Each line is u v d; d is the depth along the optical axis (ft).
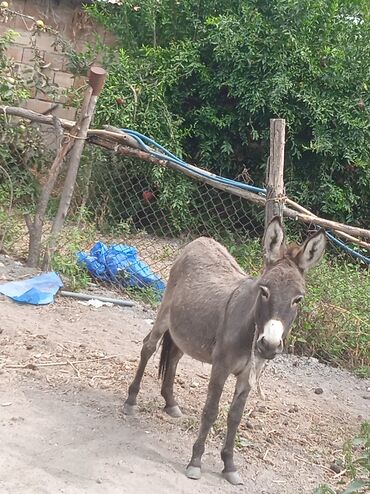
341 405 19.58
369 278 25.25
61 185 27.37
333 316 22.89
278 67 33.96
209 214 30.96
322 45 35.60
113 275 24.31
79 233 25.31
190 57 35.32
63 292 22.38
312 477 15.01
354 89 35.04
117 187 31.09
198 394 17.85
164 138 34.65
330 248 28.27
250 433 16.46
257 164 36.70
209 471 14.16
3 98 28.68
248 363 13.47
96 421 15.08
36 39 37.52
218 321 13.98
